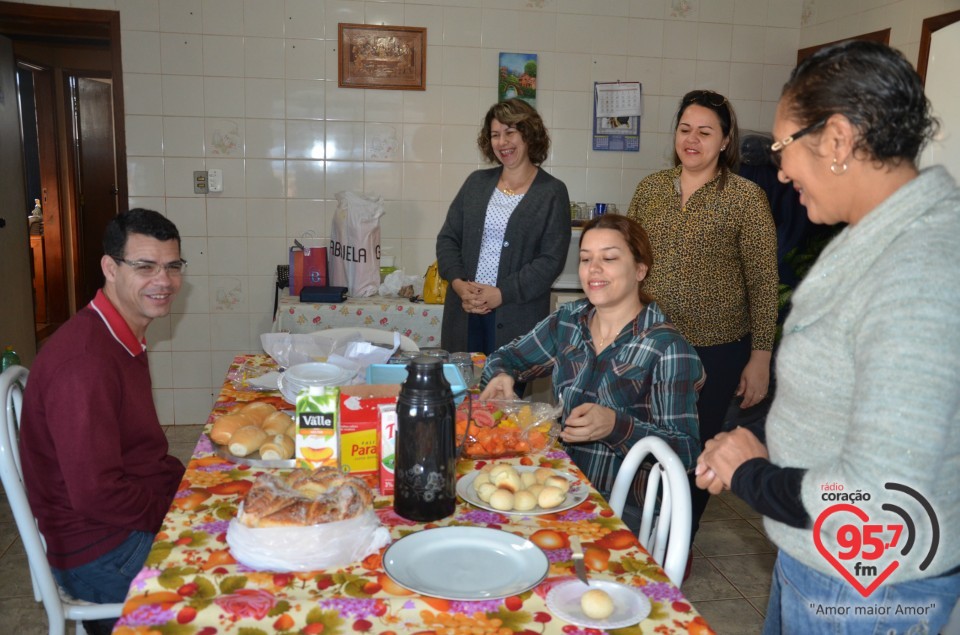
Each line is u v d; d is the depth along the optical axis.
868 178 0.87
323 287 3.30
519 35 3.82
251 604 0.92
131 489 1.43
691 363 1.65
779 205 3.39
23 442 1.45
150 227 1.55
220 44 3.64
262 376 1.95
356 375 1.80
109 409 1.41
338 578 0.98
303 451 1.31
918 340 0.75
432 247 3.95
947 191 0.84
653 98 3.97
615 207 4.02
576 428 1.48
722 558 2.66
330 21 3.69
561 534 1.13
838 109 0.84
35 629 2.12
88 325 1.45
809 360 0.91
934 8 3.19
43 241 5.98
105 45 4.73
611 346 1.72
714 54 3.98
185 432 3.81
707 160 2.25
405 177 3.87
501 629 0.88
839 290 0.89
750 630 2.21
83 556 1.44
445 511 1.17
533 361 1.94
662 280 2.34
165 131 3.67
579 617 0.90
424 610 0.91
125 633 0.86
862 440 0.78
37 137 5.82
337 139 3.79
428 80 3.80
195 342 3.87
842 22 3.71
